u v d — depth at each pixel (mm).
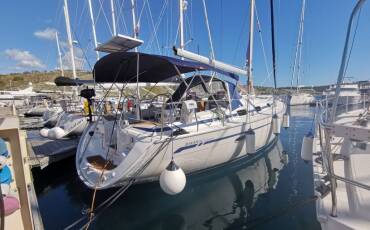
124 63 3895
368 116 3506
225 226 3213
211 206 3701
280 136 8516
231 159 4754
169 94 5059
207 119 4402
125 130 3828
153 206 3684
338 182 2305
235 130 4559
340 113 4344
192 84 4988
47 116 9695
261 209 3580
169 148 3561
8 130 1960
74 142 6305
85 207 3680
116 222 3338
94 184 3396
